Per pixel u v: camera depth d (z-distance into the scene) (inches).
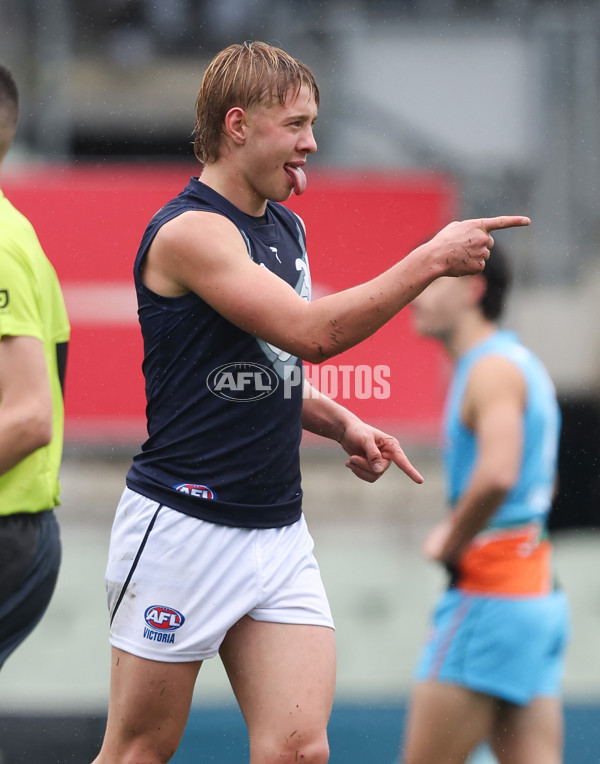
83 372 646.5
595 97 902.4
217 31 932.0
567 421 829.2
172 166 923.4
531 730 359.6
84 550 720.3
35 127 908.0
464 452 363.9
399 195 646.5
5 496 330.6
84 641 605.6
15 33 914.7
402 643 609.0
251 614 277.7
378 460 305.7
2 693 532.4
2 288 316.2
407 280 244.5
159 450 278.2
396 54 920.9
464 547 358.3
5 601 336.5
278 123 265.4
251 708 273.1
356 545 762.2
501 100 908.6
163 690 276.1
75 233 635.5
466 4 914.7
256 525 276.7
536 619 355.9
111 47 924.0
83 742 492.4
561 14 906.1
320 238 636.1
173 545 273.4
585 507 745.6
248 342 268.2
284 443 279.0
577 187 897.5
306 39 929.5
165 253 264.5
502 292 367.2
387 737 472.4
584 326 866.1
